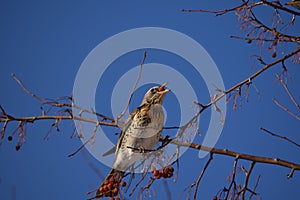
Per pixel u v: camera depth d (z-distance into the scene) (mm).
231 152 9852
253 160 9680
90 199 10438
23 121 10430
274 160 9609
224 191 9562
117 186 10461
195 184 9859
